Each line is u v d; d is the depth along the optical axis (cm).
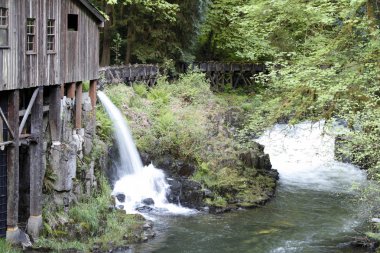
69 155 1809
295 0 1764
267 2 1814
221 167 2480
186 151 2450
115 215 1941
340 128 1623
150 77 3183
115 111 2472
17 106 1576
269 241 1861
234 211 2191
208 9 3750
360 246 1797
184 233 1916
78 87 1989
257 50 2392
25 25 1588
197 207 2202
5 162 1612
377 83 1641
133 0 3222
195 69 3397
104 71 2706
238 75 4109
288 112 1814
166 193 2250
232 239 1873
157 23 3425
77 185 1867
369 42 1656
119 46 3375
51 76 1745
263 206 2270
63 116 1884
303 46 1962
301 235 1922
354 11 1695
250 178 2508
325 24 1866
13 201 1588
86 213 1795
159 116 2688
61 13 1798
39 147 1688
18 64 1559
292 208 2245
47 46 1727
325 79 1664
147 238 1823
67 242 1683
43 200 1767
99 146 2100
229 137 2816
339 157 1766
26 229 1689
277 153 3031
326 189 2528
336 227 2006
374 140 1569
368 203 1934
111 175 2231
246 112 3400
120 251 1702
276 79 1894
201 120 2714
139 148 2414
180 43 3578
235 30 3900
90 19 2020
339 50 1764
